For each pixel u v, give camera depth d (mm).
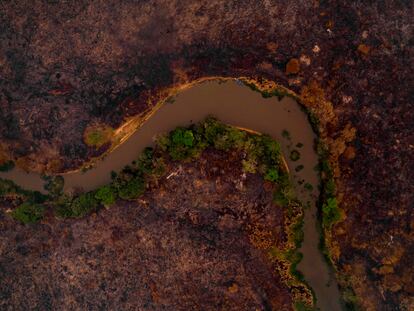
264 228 42375
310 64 41938
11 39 43594
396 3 40656
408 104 40438
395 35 40594
